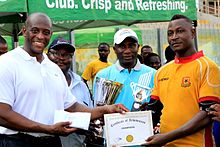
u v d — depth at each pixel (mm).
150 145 3709
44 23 3697
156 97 3992
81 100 5035
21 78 3574
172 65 3859
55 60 4961
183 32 3760
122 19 5637
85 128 3662
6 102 3510
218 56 11461
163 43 11695
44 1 5105
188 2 6090
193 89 3654
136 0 5730
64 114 3672
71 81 5059
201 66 3646
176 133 3605
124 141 3873
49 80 3744
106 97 4570
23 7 4973
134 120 3900
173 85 3764
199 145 3664
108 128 3871
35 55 3721
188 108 3664
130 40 4574
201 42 11242
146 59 7617
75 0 5316
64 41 4977
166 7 5934
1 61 3592
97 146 4555
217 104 3547
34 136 3656
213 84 3586
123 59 4598
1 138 3639
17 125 3518
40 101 3643
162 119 3826
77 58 11344
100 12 5484
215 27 11453
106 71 4746
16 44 8430
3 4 4891
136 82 4559
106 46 9273
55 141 3754
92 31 11430
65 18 5254
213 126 4039
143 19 5777
